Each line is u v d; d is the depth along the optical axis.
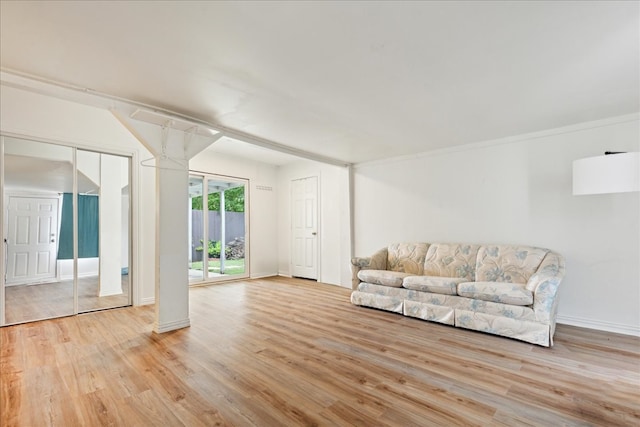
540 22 1.71
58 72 2.27
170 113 3.04
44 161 3.62
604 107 2.96
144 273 4.22
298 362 2.39
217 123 3.41
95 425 1.63
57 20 1.67
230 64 2.17
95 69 2.23
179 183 3.27
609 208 3.21
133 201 4.17
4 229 3.37
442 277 3.59
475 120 3.32
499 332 2.95
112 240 4.32
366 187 5.35
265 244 6.65
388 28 1.77
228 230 6.11
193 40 1.88
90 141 3.86
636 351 2.62
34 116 3.47
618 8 1.58
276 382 2.08
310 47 1.96
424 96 2.71
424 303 3.51
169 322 3.13
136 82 2.43
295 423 1.64
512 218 3.82
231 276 6.11
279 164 6.77
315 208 6.16
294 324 3.34
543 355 2.54
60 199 3.78
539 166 3.64
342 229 5.58
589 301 3.28
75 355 2.51
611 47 1.95
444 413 1.73
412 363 2.38
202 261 5.73
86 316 3.64
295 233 6.57
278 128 3.59
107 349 2.64
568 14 1.64
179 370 2.25
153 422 1.65
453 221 4.32
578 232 3.37
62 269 3.86
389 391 1.97
